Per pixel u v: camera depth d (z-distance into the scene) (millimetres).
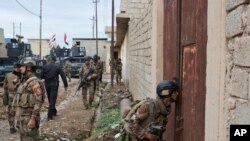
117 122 8508
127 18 15875
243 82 2189
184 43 3895
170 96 3688
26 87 5906
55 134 8695
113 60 22797
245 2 2184
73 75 35938
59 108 13984
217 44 2613
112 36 23188
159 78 5523
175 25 4379
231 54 2393
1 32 30359
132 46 14055
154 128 3639
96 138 7676
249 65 2111
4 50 30688
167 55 4977
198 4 3312
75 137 8711
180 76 4074
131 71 14914
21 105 5875
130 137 3742
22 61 5977
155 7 5703
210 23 2785
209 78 2787
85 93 13289
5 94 9148
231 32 2383
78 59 37375
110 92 17516
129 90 16531
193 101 3457
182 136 3902
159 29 5516
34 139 5938
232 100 2346
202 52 3152
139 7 14461
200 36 3229
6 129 9969
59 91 21344
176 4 4316
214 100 2654
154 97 5691
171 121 4387
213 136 2654
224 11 2500
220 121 2533
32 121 5836
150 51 6863
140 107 3715
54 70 11312
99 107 12953
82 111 12625
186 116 3729
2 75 23016
